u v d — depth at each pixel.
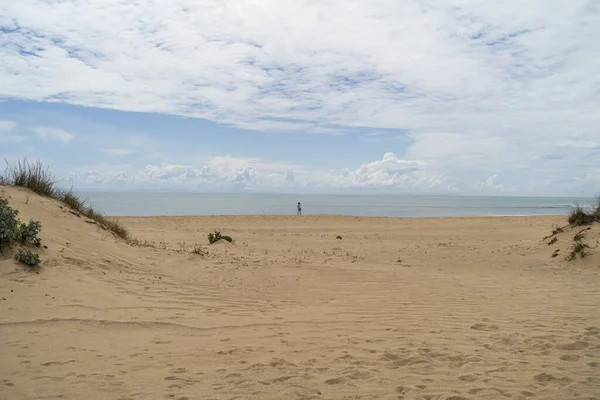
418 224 28.09
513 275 11.88
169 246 14.98
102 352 5.44
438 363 5.23
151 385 4.50
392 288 9.91
